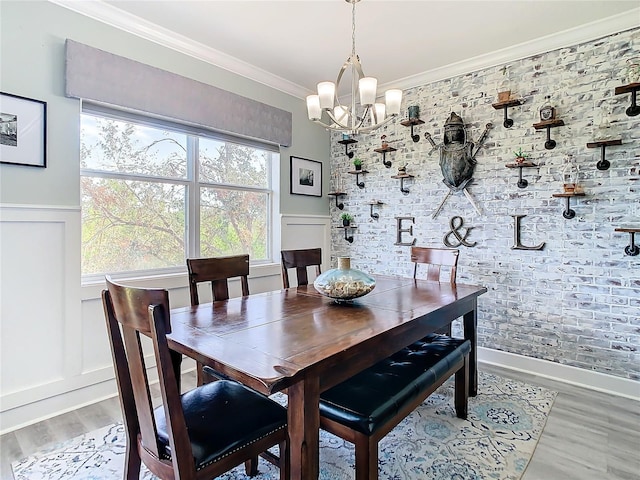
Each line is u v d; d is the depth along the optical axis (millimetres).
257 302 2066
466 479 1649
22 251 2137
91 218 2520
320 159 4277
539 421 2172
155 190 2869
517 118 3012
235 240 3473
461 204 3352
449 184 3352
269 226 3801
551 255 2865
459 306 2197
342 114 2396
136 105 2590
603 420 2193
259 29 2684
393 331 1554
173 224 2986
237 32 2729
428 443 1937
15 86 2100
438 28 2664
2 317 2074
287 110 3836
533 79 2926
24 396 2143
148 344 2715
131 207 2730
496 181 3137
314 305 1985
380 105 2357
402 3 2348
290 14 2477
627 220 2537
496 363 3146
